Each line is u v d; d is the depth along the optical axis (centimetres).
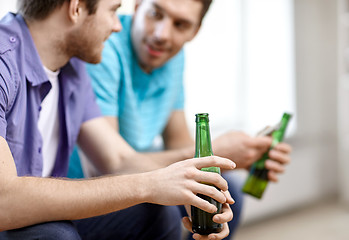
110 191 83
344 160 335
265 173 141
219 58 293
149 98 170
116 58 154
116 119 155
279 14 321
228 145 127
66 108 123
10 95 95
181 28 153
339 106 336
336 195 353
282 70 324
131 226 113
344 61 327
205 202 81
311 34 345
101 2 108
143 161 129
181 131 188
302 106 338
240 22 299
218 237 85
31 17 106
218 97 294
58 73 120
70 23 106
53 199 81
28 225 83
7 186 80
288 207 318
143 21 153
